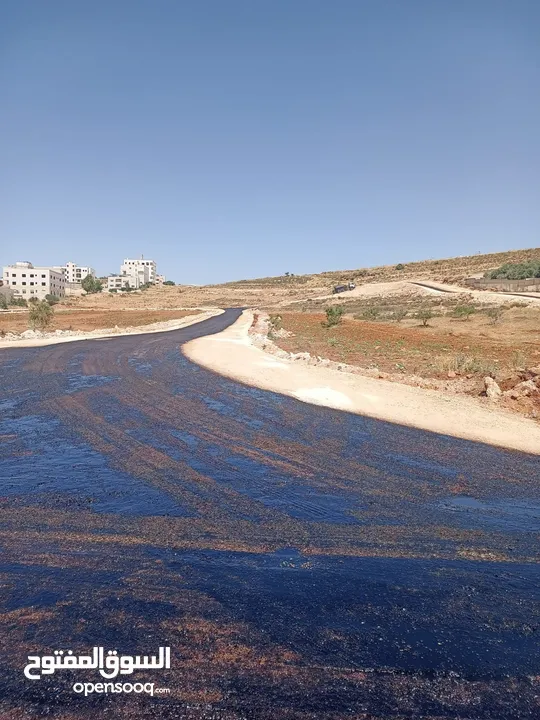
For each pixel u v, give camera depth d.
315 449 7.43
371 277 109.50
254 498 5.55
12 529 4.64
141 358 17.62
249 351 19.81
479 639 3.25
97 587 3.69
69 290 140.25
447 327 33.75
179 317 49.50
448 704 2.69
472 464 6.92
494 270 75.00
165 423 8.74
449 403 10.62
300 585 3.82
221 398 10.94
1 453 6.96
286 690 2.74
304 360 16.70
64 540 4.44
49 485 5.79
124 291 128.00
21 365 15.43
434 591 3.81
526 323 33.03
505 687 2.83
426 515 5.25
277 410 9.91
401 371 15.93
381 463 6.88
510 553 4.48
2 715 2.53
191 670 2.87
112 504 5.28
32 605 3.44
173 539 4.52
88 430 8.20
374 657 3.03
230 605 3.52
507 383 12.70
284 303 80.69
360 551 4.42
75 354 18.47
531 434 8.47
